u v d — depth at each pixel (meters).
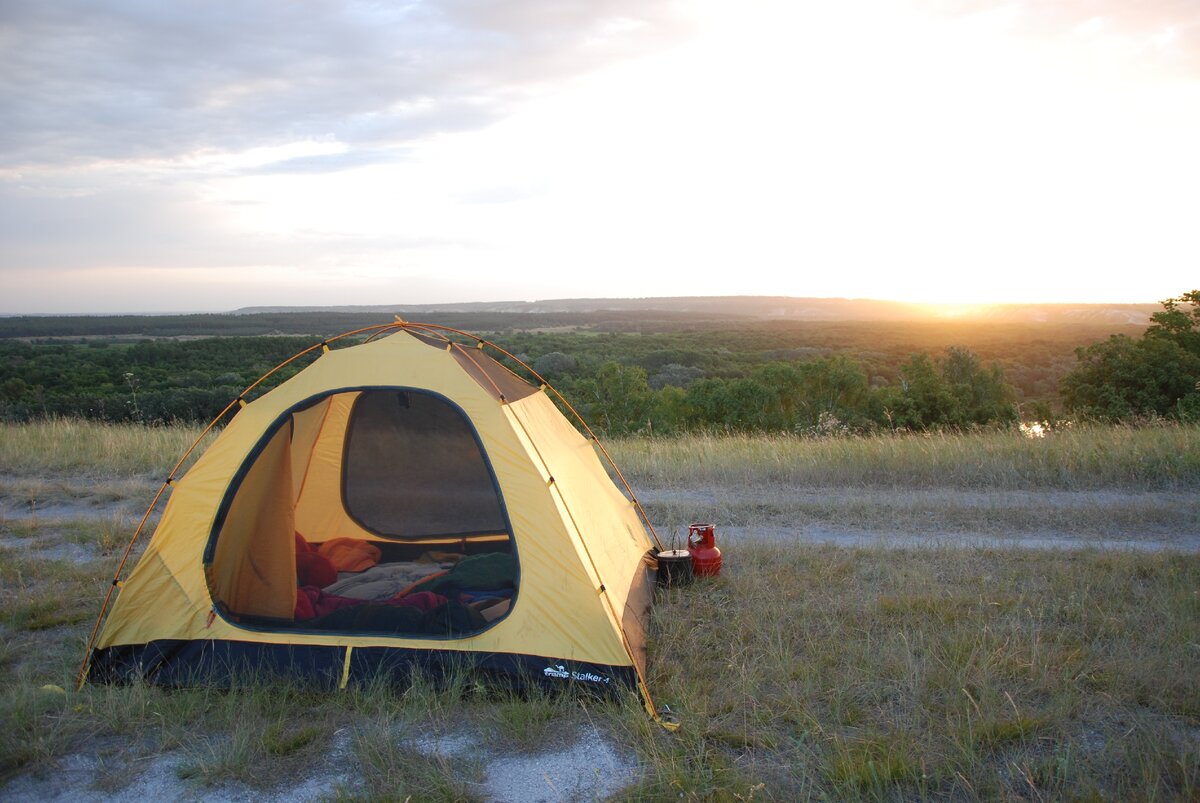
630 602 4.68
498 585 4.74
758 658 4.41
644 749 3.57
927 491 8.77
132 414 16.47
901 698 3.98
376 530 6.00
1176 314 18.80
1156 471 8.84
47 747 3.60
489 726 3.75
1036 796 3.18
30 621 5.05
